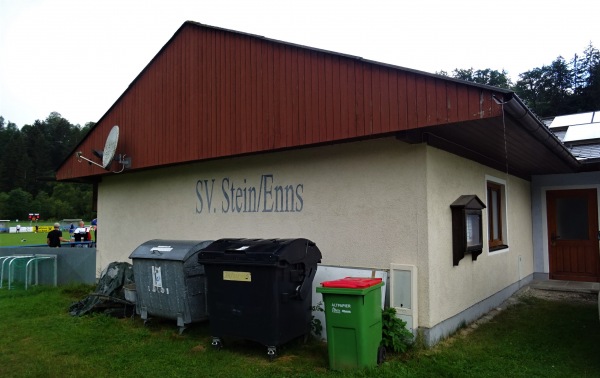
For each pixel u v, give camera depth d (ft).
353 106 19.48
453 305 21.08
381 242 20.25
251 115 24.03
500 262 28.71
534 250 37.42
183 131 28.17
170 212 31.30
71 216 288.71
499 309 26.50
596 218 34.78
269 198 24.94
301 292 17.83
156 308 22.02
